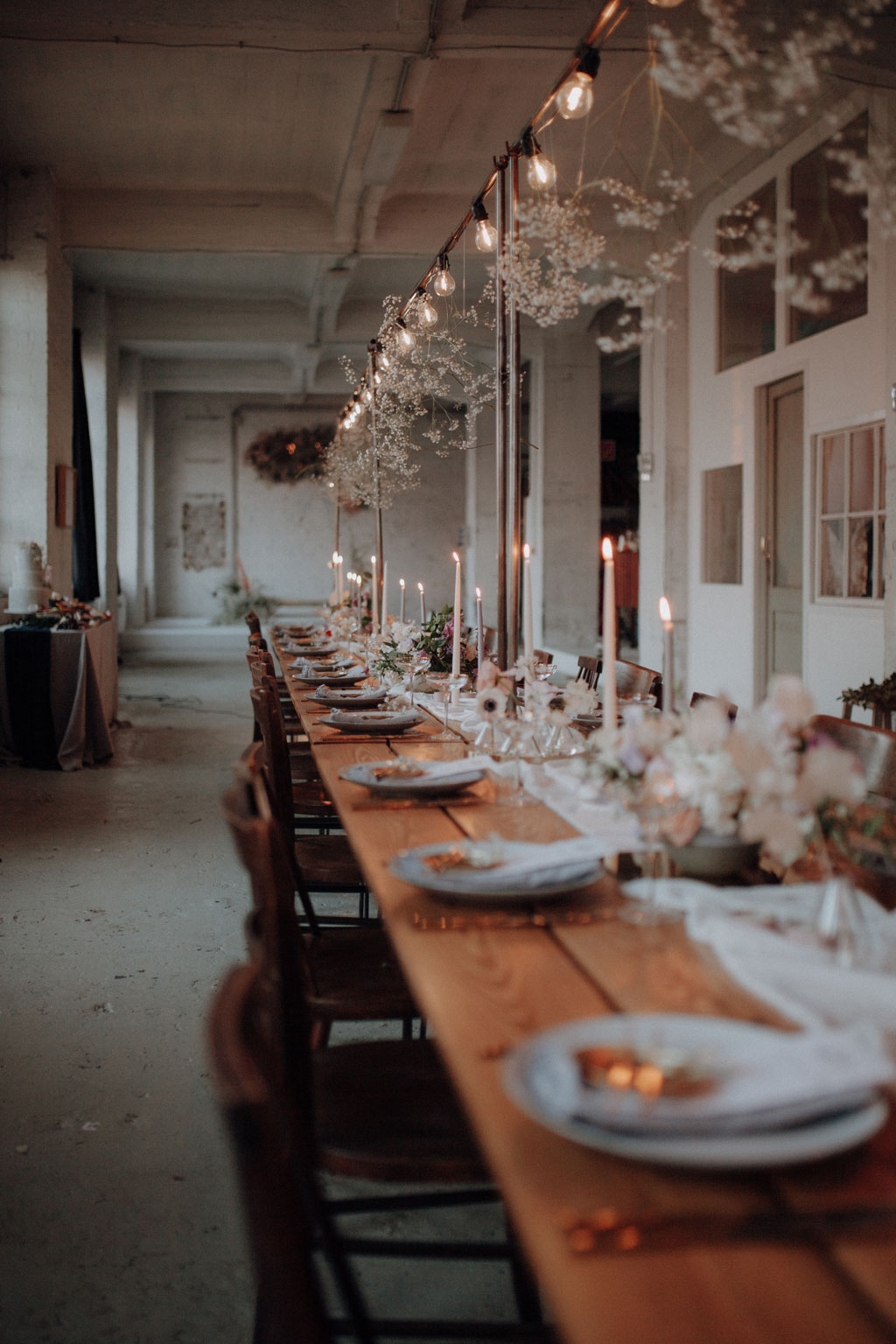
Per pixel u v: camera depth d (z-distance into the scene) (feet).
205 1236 6.79
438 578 55.52
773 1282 2.47
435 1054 6.10
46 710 22.35
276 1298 2.96
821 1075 2.94
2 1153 7.65
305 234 27.12
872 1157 2.95
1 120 22.36
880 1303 2.38
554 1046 3.26
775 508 21.59
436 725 11.42
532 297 12.10
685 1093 2.97
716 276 23.09
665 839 5.37
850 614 18.38
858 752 7.94
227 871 14.90
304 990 6.68
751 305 21.79
